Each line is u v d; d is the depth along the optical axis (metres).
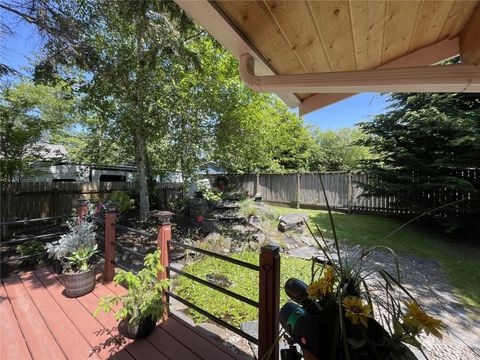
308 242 5.14
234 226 5.72
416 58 1.63
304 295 1.11
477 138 4.90
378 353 0.87
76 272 2.62
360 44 1.42
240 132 6.33
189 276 2.08
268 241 5.07
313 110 2.18
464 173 5.41
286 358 1.13
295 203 9.42
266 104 6.81
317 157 13.72
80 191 6.82
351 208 8.02
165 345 1.90
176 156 6.33
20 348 1.84
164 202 8.05
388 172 6.23
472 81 1.08
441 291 3.13
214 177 10.29
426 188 5.67
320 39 1.32
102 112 5.41
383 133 6.37
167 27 4.10
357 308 0.92
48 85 4.35
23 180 5.81
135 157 6.73
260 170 10.60
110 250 2.97
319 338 0.94
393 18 1.19
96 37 4.56
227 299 3.02
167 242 2.34
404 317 0.94
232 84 5.59
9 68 3.76
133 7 3.80
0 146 4.92
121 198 6.45
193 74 5.29
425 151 5.80
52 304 2.43
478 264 3.94
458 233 5.34
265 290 1.53
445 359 2.06
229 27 1.16
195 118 5.93
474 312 2.70
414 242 5.00
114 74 4.68
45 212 6.04
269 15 1.09
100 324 2.13
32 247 3.61
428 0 1.06
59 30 3.55
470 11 1.19
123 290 2.71
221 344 1.94
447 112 5.43
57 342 1.91
